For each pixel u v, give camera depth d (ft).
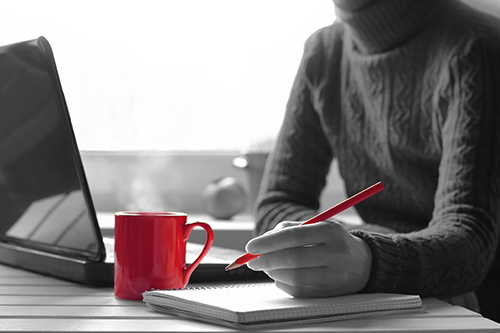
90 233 2.51
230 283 2.62
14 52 2.50
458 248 2.60
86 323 1.77
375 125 3.98
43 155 2.53
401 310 2.01
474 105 3.22
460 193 2.97
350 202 2.16
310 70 4.49
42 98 2.40
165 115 7.31
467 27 3.49
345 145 4.26
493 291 3.84
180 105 7.32
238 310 1.73
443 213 2.97
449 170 3.12
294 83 4.71
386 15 3.68
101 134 7.18
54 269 2.71
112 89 7.18
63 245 2.72
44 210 2.74
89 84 7.11
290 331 1.69
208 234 2.36
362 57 4.04
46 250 2.88
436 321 1.86
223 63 7.32
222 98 7.36
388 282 2.27
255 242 2.00
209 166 7.37
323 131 4.56
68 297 2.25
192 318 1.85
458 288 2.60
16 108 2.60
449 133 3.27
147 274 2.19
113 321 1.80
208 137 7.39
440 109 3.45
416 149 3.72
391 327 1.75
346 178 4.34
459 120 3.23
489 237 2.85
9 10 6.91
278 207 4.22
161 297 1.97
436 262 2.46
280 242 1.99
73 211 2.55
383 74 3.85
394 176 3.93
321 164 4.58
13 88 2.58
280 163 4.52
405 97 3.74
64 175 2.49
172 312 1.93
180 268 2.30
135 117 7.25
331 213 2.15
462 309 2.11
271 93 7.31
